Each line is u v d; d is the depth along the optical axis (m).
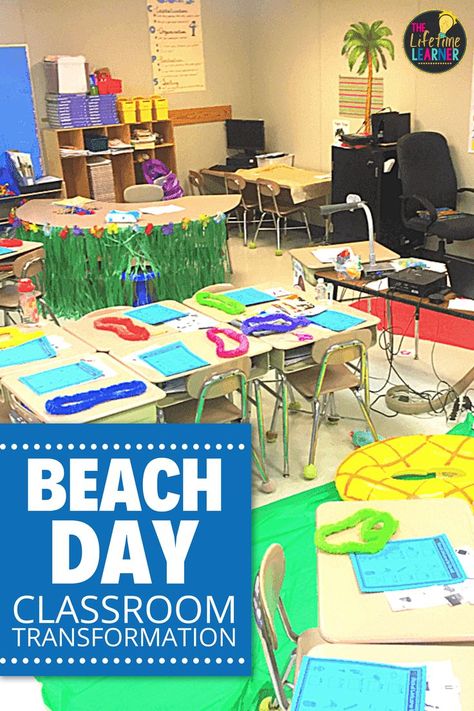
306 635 2.27
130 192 6.88
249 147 8.59
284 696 2.00
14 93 7.27
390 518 2.22
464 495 3.27
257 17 8.45
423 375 4.76
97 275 5.91
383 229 6.97
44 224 5.91
